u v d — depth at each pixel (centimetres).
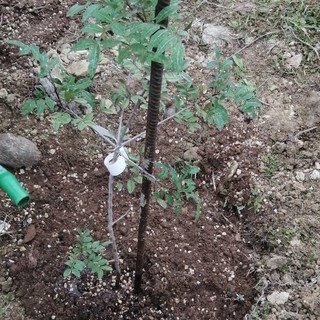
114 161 60
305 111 95
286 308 77
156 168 85
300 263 80
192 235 82
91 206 82
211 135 90
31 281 77
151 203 83
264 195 86
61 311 75
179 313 76
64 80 62
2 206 82
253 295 79
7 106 89
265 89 97
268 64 100
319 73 99
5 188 61
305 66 100
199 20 104
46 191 83
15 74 92
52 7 100
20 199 61
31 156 83
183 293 78
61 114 56
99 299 76
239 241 83
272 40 103
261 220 84
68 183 84
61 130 88
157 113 54
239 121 92
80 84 57
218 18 105
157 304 77
